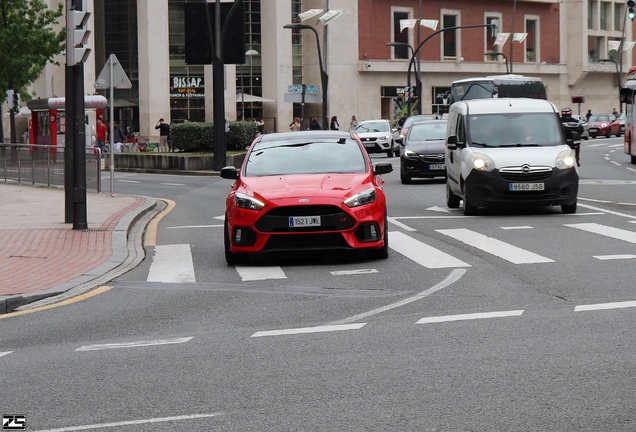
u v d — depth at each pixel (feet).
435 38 312.50
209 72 272.51
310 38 292.81
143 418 24.25
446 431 22.54
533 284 43.60
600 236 60.64
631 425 22.66
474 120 79.20
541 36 338.54
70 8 68.03
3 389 27.58
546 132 78.18
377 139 195.72
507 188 73.15
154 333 35.47
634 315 35.55
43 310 41.29
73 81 67.97
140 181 134.82
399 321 35.99
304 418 23.85
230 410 24.73
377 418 23.67
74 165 68.08
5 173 126.62
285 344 32.53
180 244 63.93
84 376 28.89
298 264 53.11
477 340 32.09
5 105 233.76
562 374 27.27
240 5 149.38
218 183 128.26
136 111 271.28
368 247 51.83
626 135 154.10
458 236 62.59
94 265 52.95
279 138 58.85
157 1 262.88
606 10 357.41
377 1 299.99
